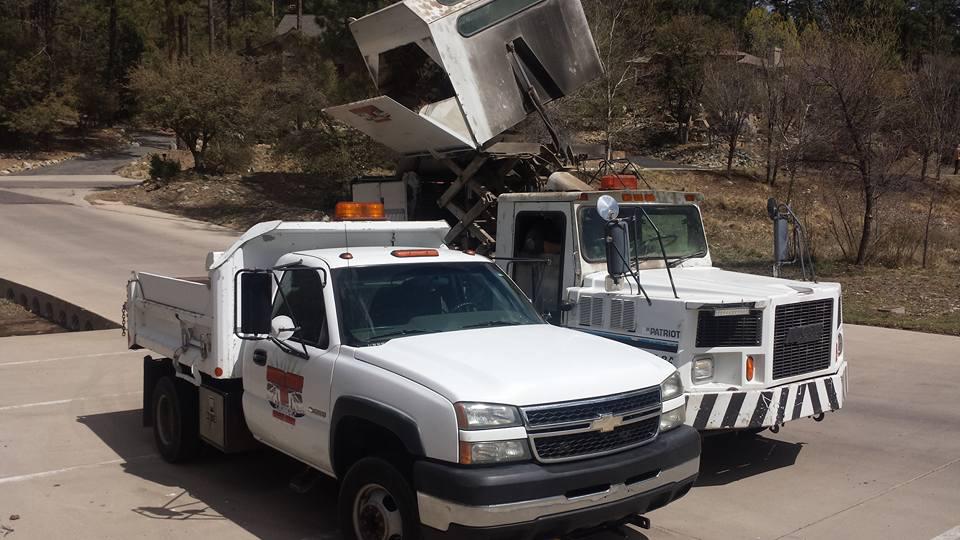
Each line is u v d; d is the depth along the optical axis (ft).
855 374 34.42
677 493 16.29
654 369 16.69
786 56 94.27
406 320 18.15
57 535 18.21
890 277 56.65
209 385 21.75
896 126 69.67
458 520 13.94
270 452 24.72
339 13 90.84
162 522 19.04
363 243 22.70
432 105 31.30
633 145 145.59
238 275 19.94
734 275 24.94
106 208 107.04
